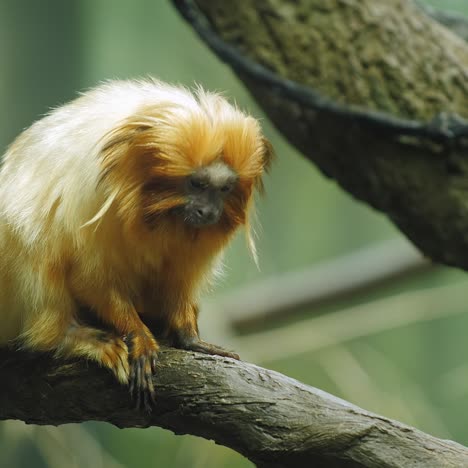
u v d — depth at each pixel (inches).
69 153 319.6
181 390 291.6
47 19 740.7
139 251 325.7
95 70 761.6
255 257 339.0
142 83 340.5
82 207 312.8
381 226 915.4
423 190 402.9
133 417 305.9
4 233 333.1
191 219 314.8
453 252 413.1
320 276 730.2
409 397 758.5
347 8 412.2
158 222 319.6
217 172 312.2
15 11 729.6
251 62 402.3
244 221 334.0
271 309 723.4
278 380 281.4
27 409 320.5
